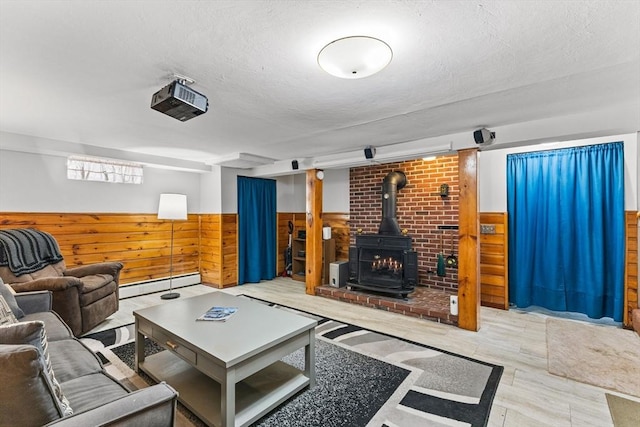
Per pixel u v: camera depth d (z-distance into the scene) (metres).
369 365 2.51
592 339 3.03
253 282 5.75
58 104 2.46
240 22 1.39
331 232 5.57
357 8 1.29
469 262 3.31
